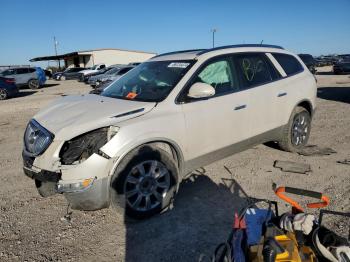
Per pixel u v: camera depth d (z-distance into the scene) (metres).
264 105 4.83
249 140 4.73
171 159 3.76
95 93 4.74
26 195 4.47
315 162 5.37
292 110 5.39
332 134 7.18
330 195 4.16
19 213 3.96
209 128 4.13
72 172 3.28
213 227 3.53
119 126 3.44
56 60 57.16
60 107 4.06
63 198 4.34
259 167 5.21
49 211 4.00
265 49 5.22
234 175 4.91
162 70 4.39
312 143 6.48
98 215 3.86
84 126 3.40
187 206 3.99
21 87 26.05
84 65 52.03
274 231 2.21
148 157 3.59
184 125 3.87
